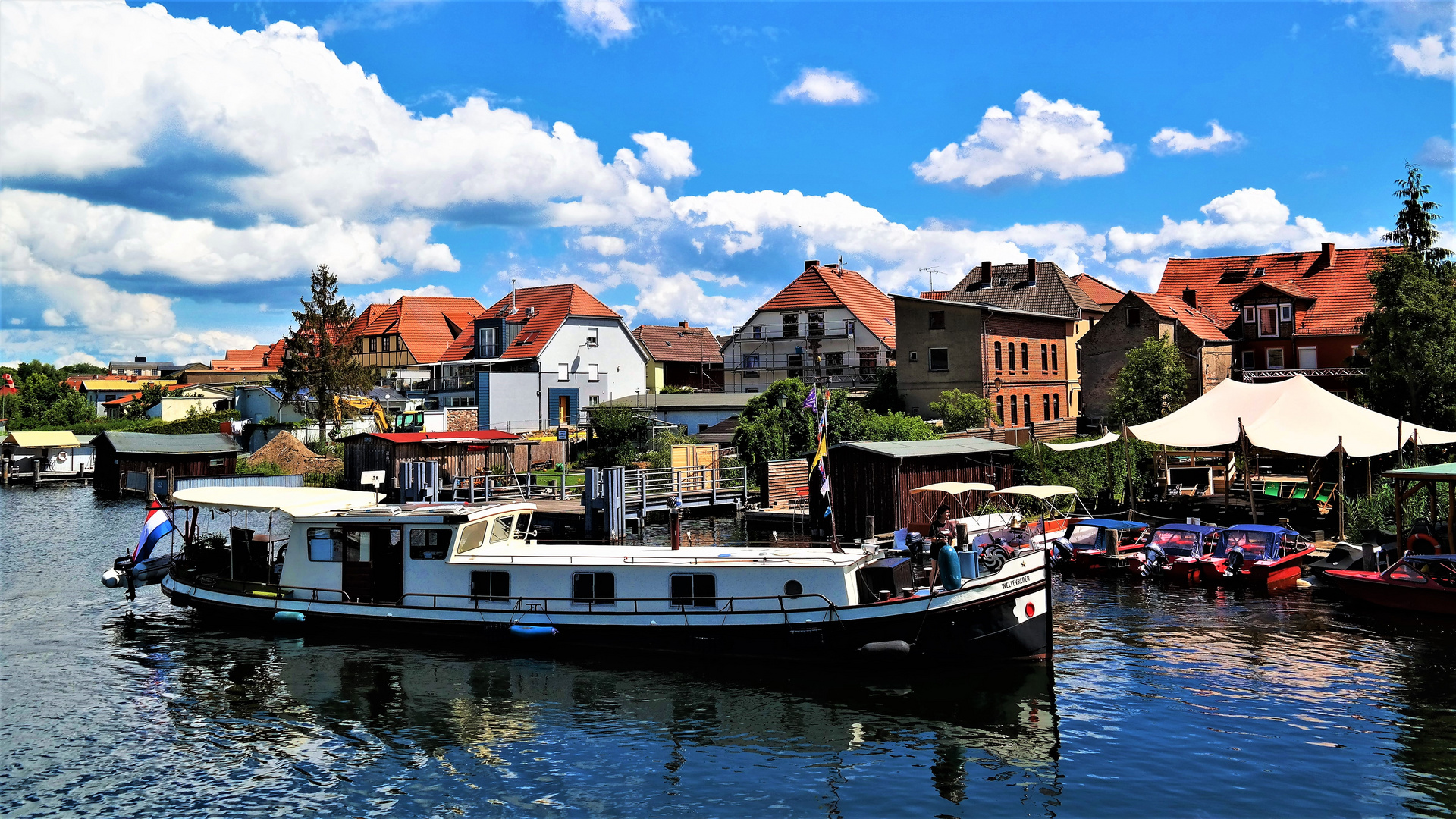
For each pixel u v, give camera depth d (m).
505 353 74.00
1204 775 15.36
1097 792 14.90
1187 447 33.09
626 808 14.83
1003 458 37.31
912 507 33.47
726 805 14.88
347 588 24.12
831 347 74.56
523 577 22.78
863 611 20.28
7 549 37.62
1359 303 62.28
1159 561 28.81
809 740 17.20
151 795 15.54
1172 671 20.23
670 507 39.09
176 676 21.16
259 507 25.17
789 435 46.41
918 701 18.89
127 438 58.84
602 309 75.12
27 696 19.97
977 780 15.45
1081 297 71.44
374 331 89.62
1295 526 32.62
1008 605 20.30
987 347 56.44
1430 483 27.59
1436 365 38.59
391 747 17.25
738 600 21.42
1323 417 33.22
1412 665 20.19
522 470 54.47
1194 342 59.66
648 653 21.86
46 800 15.38
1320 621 23.78
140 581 27.20
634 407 59.97
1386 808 14.16
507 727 18.06
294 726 18.23
